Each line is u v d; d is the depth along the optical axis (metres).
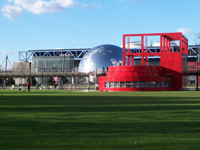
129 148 8.97
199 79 136.50
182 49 87.44
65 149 8.86
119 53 136.50
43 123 14.04
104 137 10.53
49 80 138.62
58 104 27.12
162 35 85.81
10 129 12.24
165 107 23.27
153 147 9.09
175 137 10.52
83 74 99.25
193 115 17.42
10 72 107.88
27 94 53.50
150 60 171.62
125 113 18.58
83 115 17.47
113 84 78.25
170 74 83.38
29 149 8.87
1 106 24.95
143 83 77.19
